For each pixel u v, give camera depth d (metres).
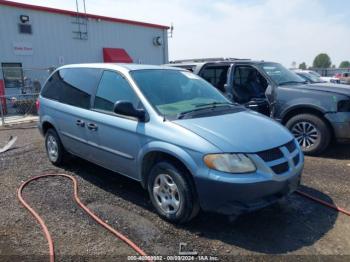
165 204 3.79
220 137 3.45
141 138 3.91
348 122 5.86
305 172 5.38
